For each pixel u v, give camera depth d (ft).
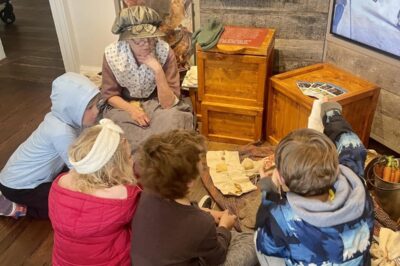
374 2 6.74
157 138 4.19
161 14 8.78
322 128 4.99
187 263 3.99
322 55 8.27
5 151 8.30
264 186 4.24
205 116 8.20
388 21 6.63
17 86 10.94
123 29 6.73
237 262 4.63
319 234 3.39
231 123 8.16
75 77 5.87
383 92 7.27
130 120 6.86
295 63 8.52
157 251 3.89
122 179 4.27
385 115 7.41
